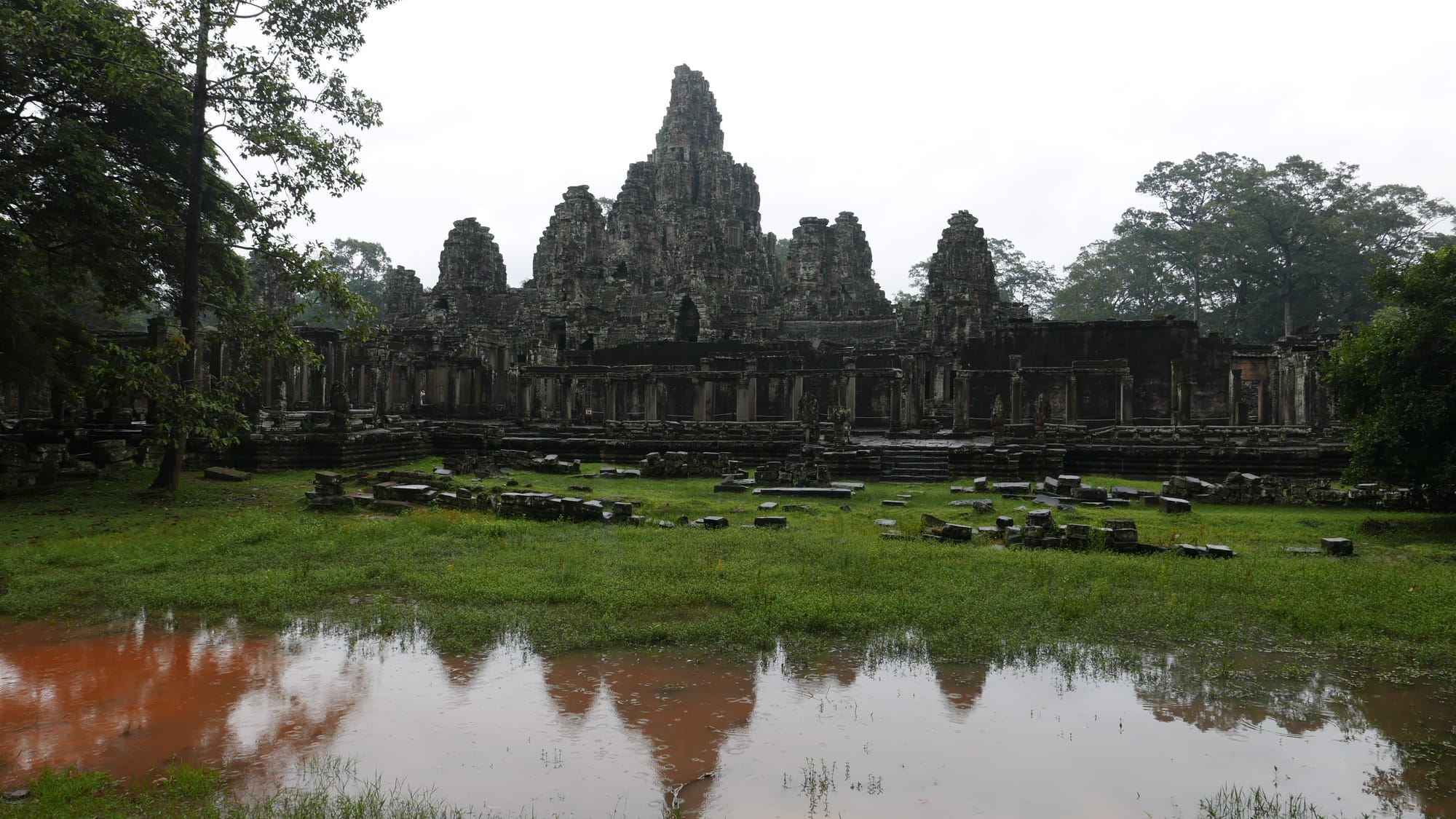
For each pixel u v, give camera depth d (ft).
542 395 162.20
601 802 22.16
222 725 26.96
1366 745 25.61
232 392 78.33
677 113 254.47
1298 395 137.59
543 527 61.21
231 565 47.39
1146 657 33.09
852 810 21.74
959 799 22.34
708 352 166.20
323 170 76.13
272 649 33.94
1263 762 24.57
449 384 152.97
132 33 69.21
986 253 178.60
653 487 89.61
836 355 163.22
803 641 34.81
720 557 50.29
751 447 108.17
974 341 157.79
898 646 34.04
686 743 25.66
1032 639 34.55
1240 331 281.54
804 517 69.87
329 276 78.64
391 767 24.13
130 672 31.50
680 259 191.93
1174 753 25.13
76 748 25.39
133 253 81.97
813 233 205.05
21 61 70.03
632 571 46.06
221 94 74.95
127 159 83.30
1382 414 67.56
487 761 24.50
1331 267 254.88
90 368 70.44
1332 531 65.00
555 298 197.26
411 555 50.39
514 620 37.06
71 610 39.01
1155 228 297.94
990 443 104.78
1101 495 79.92
